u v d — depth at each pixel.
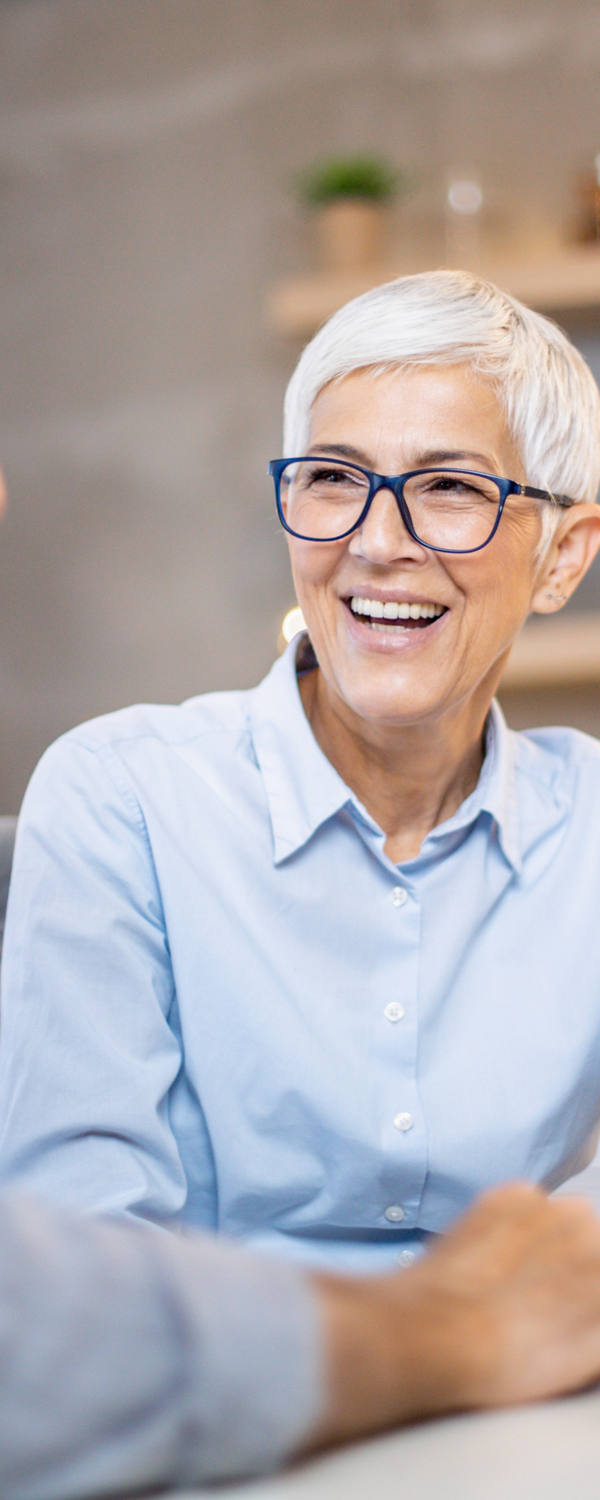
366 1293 0.37
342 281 3.12
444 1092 1.00
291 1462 0.32
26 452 3.52
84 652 3.50
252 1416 0.31
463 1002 1.04
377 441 1.00
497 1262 0.43
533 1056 1.03
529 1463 0.33
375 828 1.02
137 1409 0.29
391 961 1.02
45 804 1.02
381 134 3.31
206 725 1.10
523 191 3.24
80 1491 0.30
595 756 1.17
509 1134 1.01
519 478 1.06
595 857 1.11
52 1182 0.89
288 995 1.00
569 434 1.08
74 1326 0.29
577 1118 1.05
